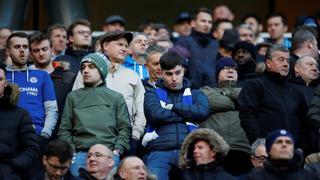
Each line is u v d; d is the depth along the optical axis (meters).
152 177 27.41
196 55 36.31
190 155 27.97
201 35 36.66
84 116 29.50
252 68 33.50
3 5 41.72
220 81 31.28
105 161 28.30
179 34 41.84
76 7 42.31
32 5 49.38
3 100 28.80
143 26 40.94
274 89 30.08
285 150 27.41
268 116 29.91
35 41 32.12
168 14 50.62
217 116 30.61
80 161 29.11
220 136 28.58
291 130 29.89
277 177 27.52
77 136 29.45
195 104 29.67
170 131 29.36
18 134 28.73
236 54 33.56
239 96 30.08
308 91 31.44
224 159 30.38
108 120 29.48
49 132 30.03
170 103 29.64
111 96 29.77
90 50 35.19
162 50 31.77
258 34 41.47
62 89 31.58
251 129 29.72
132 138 30.12
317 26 37.03
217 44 36.75
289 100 30.05
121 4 50.38
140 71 32.59
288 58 30.30
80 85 30.56
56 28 35.31
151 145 29.45
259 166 28.62
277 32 39.50
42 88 30.52
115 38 30.94
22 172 28.50
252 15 42.62
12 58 30.56
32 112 30.27
